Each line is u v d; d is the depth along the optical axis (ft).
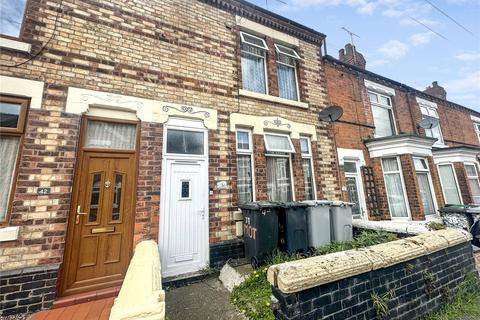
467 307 10.69
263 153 19.88
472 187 34.76
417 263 10.59
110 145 14.66
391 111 33.01
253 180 19.21
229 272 14.33
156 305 4.93
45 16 13.52
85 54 14.28
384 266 9.25
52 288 11.44
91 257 13.02
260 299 11.17
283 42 24.34
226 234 16.83
